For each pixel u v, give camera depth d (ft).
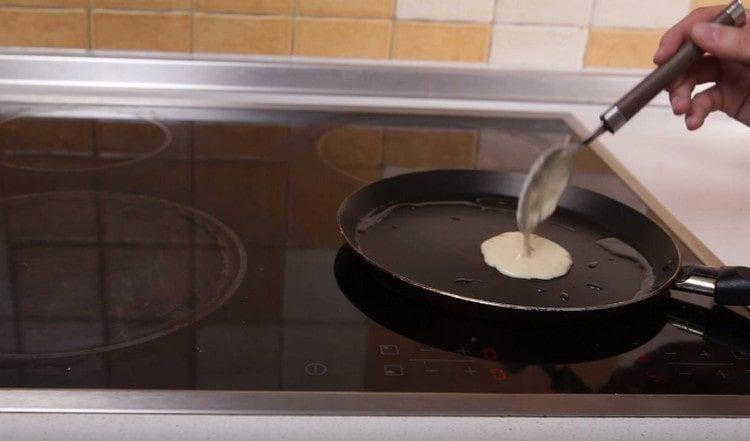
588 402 2.19
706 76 3.12
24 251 2.64
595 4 3.81
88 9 3.61
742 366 2.37
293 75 3.78
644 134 3.69
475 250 2.77
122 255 2.66
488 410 2.15
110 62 3.67
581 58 3.91
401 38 3.80
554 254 2.72
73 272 2.56
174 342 2.32
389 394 2.18
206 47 3.73
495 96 3.89
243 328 2.38
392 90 3.84
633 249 2.81
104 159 3.22
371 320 2.45
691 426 2.17
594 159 3.44
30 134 3.35
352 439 2.05
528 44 3.86
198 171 3.19
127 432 2.01
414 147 3.49
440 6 3.76
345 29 3.76
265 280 2.58
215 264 2.65
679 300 2.60
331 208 3.01
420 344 2.37
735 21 2.76
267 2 3.67
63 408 2.04
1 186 2.99
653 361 2.37
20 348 2.26
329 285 2.58
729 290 2.47
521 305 2.50
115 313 2.41
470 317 2.47
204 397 2.11
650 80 2.66
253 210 2.95
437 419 2.13
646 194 3.16
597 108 3.90
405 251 2.75
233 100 3.70
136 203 2.95
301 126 3.59
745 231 3.02
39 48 3.66
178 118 3.56
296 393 2.15
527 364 2.33
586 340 2.42
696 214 3.11
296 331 2.39
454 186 3.09
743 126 3.81
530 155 3.48
